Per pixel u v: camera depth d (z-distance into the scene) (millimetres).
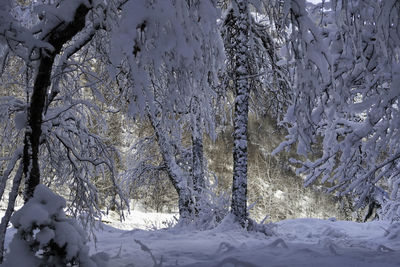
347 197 14992
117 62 3738
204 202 12883
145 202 25516
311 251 5875
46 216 3820
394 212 13047
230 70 12820
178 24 3859
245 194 10680
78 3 4145
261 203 30953
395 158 7977
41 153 8023
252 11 11742
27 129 4484
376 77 7246
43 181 8289
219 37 4734
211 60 4738
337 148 8664
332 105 7336
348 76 7262
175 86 4637
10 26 4090
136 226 18688
